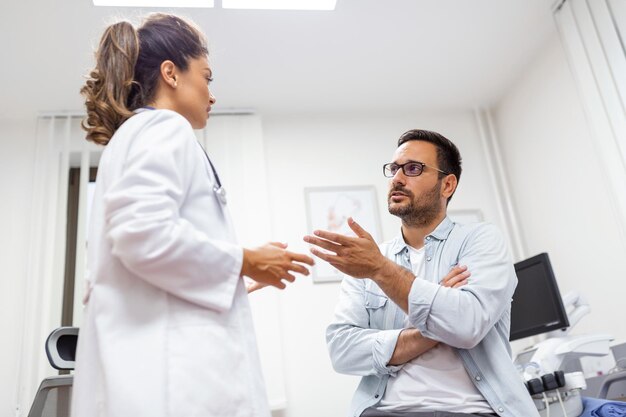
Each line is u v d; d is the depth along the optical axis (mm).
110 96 1063
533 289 2379
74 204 3387
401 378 1386
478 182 3730
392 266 1292
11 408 2900
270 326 3148
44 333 3021
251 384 911
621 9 2576
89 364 886
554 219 3277
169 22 1158
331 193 3568
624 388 2357
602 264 2887
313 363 3195
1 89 3223
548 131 3305
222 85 3381
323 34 3035
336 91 3561
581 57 2842
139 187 875
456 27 3080
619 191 2645
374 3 2844
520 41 3254
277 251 977
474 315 1271
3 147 3410
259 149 3525
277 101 3598
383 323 1534
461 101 3812
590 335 2141
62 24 2789
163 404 821
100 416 846
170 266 865
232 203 3355
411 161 1632
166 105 1103
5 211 3271
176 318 893
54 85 3229
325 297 3332
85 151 3385
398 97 3693
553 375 1680
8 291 3127
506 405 1292
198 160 1012
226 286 919
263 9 2809
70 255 3264
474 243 1494
